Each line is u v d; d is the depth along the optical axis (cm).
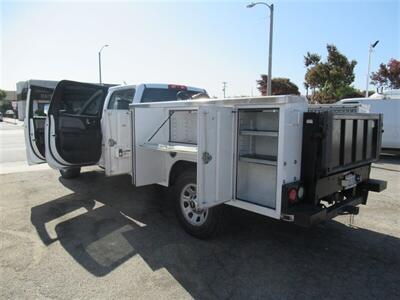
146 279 311
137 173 446
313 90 2594
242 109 346
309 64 2731
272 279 314
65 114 533
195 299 280
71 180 729
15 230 432
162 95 611
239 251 372
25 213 502
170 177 447
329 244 393
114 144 488
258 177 353
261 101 323
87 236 413
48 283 303
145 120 452
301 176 327
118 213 503
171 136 464
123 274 320
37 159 598
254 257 358
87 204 549
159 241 398
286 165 312
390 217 490
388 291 295
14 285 299
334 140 323
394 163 1041
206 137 331
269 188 344
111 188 657
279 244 392
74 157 546
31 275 317
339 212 351
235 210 449
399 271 331
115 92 617
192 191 411
